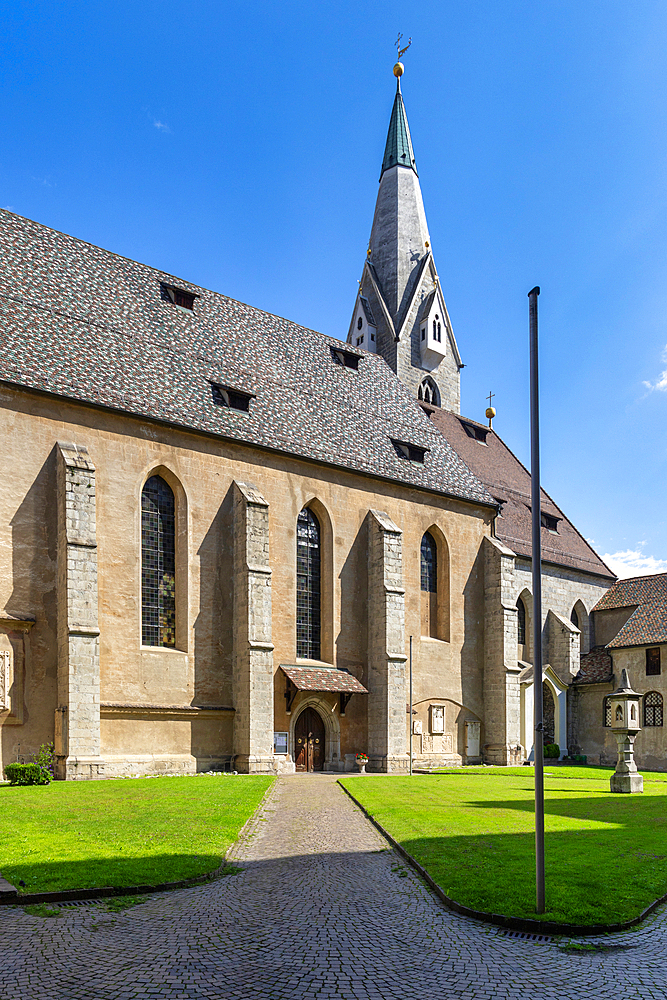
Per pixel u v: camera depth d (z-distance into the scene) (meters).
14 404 30.94
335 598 41.16
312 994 9.16
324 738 40.16
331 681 38.91
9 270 35.34
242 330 44.91
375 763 40.53
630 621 56.19
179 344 39.97
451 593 47.69
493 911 12.07
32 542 30.50
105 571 32.56
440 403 64.88
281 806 23.56
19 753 29.03
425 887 13.84
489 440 63.56
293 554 39.59
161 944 10.65
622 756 30.62
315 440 42.28
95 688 30.03
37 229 38.59
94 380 33.81
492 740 47.84
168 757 33.28
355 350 53.12
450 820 20.66
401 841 17.44
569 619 59.22
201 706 34.50
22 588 29.97
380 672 41.19
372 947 10.76
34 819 18.98
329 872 14.87
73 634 29.75
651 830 19.78
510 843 17.27
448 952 10.63
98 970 9.70
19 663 29.33
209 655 35.34
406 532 45.69
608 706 54.19
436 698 45.78
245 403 40.16
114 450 33.56
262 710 35.12
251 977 9.61
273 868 15.16
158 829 17.92
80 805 21.56
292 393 44.09
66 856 14.81
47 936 10.86
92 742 29.67
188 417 36.31
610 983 9.74
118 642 32.56
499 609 48.78
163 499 35.56
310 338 49.69
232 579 36.75
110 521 32.97
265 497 38.88
